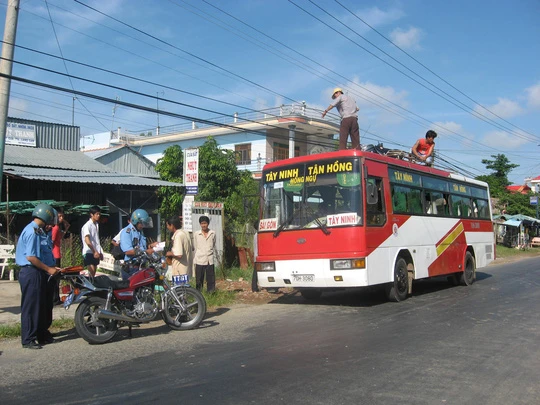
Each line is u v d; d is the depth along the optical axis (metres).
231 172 23.06
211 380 5.41
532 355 6.46
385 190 10.85
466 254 14.80
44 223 7.05
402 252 11.48
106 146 38.00
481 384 5.27
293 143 31.72
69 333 7.86
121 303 7.44
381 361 6.13
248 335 7.72
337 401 4.75
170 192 21.02
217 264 14.82
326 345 6.98
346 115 12.98
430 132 14.72
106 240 15.01
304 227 10.38
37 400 4.87
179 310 8.09
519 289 13.80
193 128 36.91
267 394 4.95
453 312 9.77
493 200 49.47
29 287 6.89
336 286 9.95
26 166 17.61
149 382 5.37
